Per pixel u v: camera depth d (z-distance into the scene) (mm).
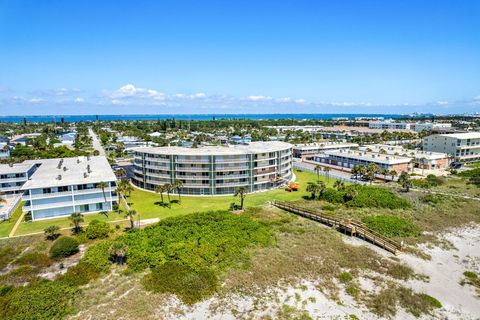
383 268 57438
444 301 48188
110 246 58938
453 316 44781
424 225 77188
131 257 57688
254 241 65875
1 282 51312
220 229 70500
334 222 76500
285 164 121812
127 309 45031
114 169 141375
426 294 49562
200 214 80625
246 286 51188
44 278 52812
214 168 103625
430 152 154875
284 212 87125
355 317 44062
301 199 99562
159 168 106688
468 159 158625
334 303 47312
